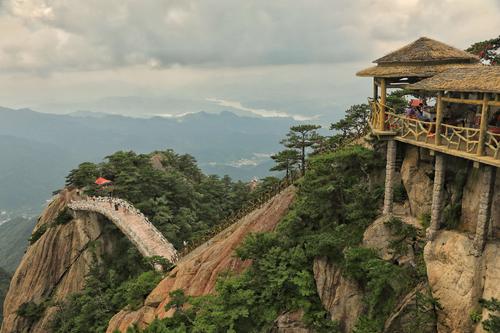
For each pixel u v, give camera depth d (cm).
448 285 1934
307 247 2634
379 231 2372
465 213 2008
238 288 2839
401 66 2417
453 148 1950
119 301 4353
